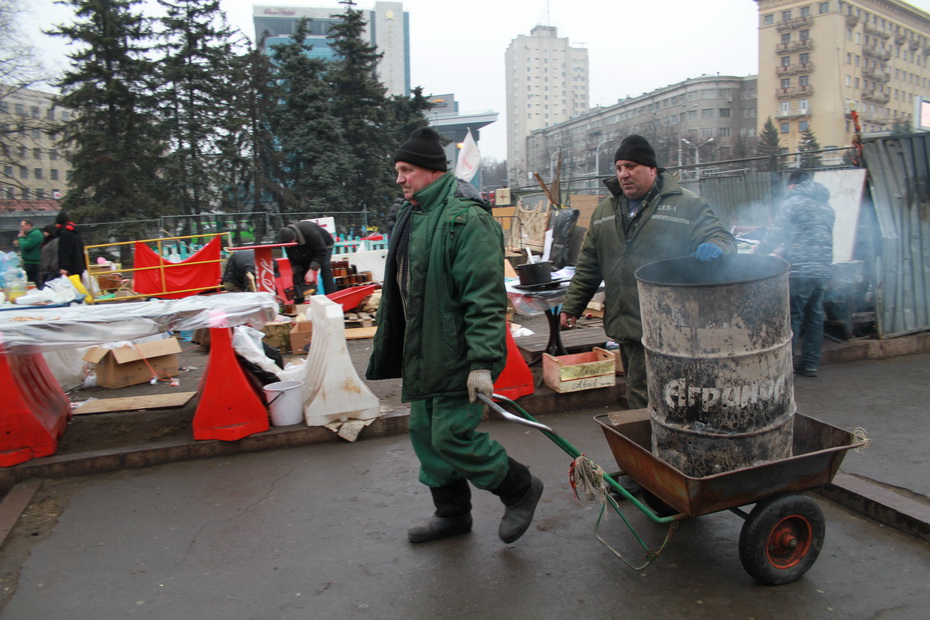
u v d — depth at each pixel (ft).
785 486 8.90
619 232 11.80
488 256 9.20
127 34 97.86
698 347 8.67
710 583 9.45
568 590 9.39
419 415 10.36
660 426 9.39
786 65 280.72
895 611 8.68
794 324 19.43
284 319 27.48
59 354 19.86
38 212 135.23
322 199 104.83
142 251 32.68
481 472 9.69
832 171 23.22
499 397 10.17
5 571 10.34
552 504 12.17
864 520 11.30
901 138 22.06
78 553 10.82
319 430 15.44
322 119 106.11
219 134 106.83
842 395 17.80
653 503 11.17
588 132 366.02
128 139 96.48
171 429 15.46
